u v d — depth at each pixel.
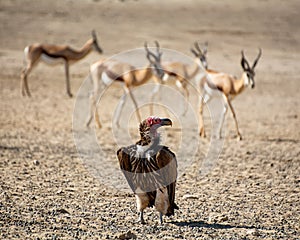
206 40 121.38
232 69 97.31
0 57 98.94
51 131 54.66
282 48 119.12
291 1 165.50
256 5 160.00
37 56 75.81
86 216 28.23
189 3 160.12
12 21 128.50
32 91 78.44
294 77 95.50
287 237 25.67
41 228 25.86
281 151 48.62
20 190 32.97
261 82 90.50
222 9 154.12
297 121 64.69
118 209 29.88
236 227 27.11
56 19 133.75
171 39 119.75
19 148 45.88
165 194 24.83
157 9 151.25
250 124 62.47
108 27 129.62
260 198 33.19
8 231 25.19
